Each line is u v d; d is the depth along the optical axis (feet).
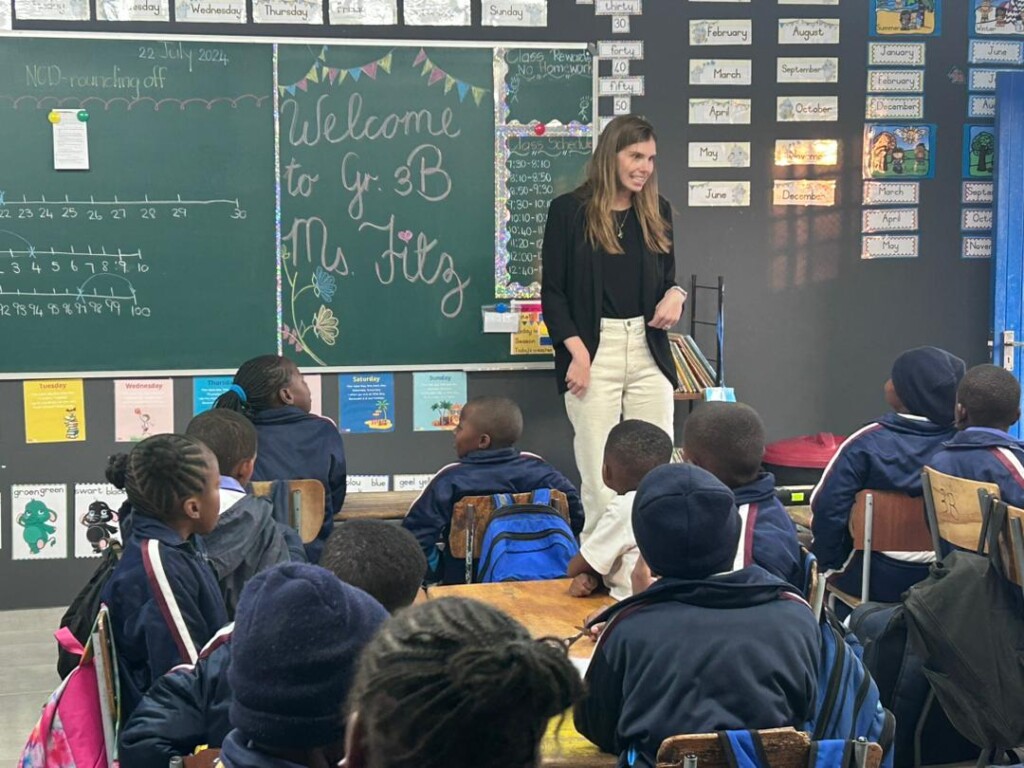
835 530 11.11
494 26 16.17
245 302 15.99
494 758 2.94
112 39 15.29
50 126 15.28
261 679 4.33
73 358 15.67
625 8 16.38
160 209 15.65
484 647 3.01
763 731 5.58
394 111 16.06
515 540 10.34
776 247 16.99
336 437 11.77
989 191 17.35
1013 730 8.38
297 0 15.70
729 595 6.13
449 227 16.35
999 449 10.00
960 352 17.56
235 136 15.72
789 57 16.72
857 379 17.38
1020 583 8.39
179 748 6.21
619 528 8.68
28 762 6.77
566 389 14.92
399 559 6.53
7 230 15.34
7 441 15.67
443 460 16.70
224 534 8.43
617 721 6.24
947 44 16.98
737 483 8.55
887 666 8.86
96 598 8.05
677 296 14.74
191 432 9.33
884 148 17.03
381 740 2.97
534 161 16.40
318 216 16.03
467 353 16.57
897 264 17.28
